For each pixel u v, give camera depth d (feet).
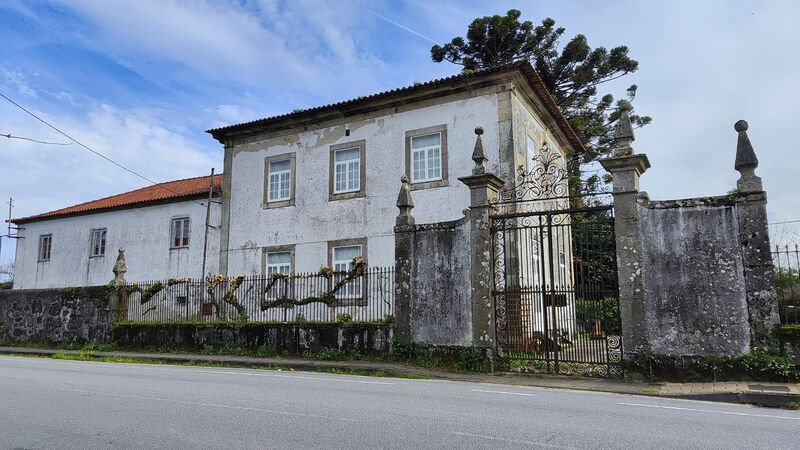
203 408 22.41
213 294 54.44
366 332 43.32
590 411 23.03
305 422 19.69
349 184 62.08
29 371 37.35
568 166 84.02
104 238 82.84
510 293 37.83
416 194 57.31
